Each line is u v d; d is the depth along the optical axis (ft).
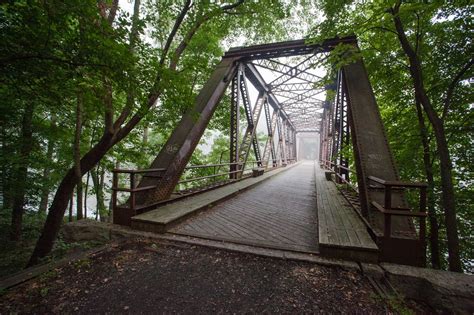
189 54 30.45
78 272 9.01
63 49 8.82
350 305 7.23
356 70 19.42
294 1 20.77
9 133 21.43
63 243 13.17
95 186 34.30
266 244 11.53
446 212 14.37
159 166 18.37
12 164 20.24
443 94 17.57
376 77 20.25
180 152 18.93
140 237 12.69
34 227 26.03
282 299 7.48
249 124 36.76
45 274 8.61
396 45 18.58
